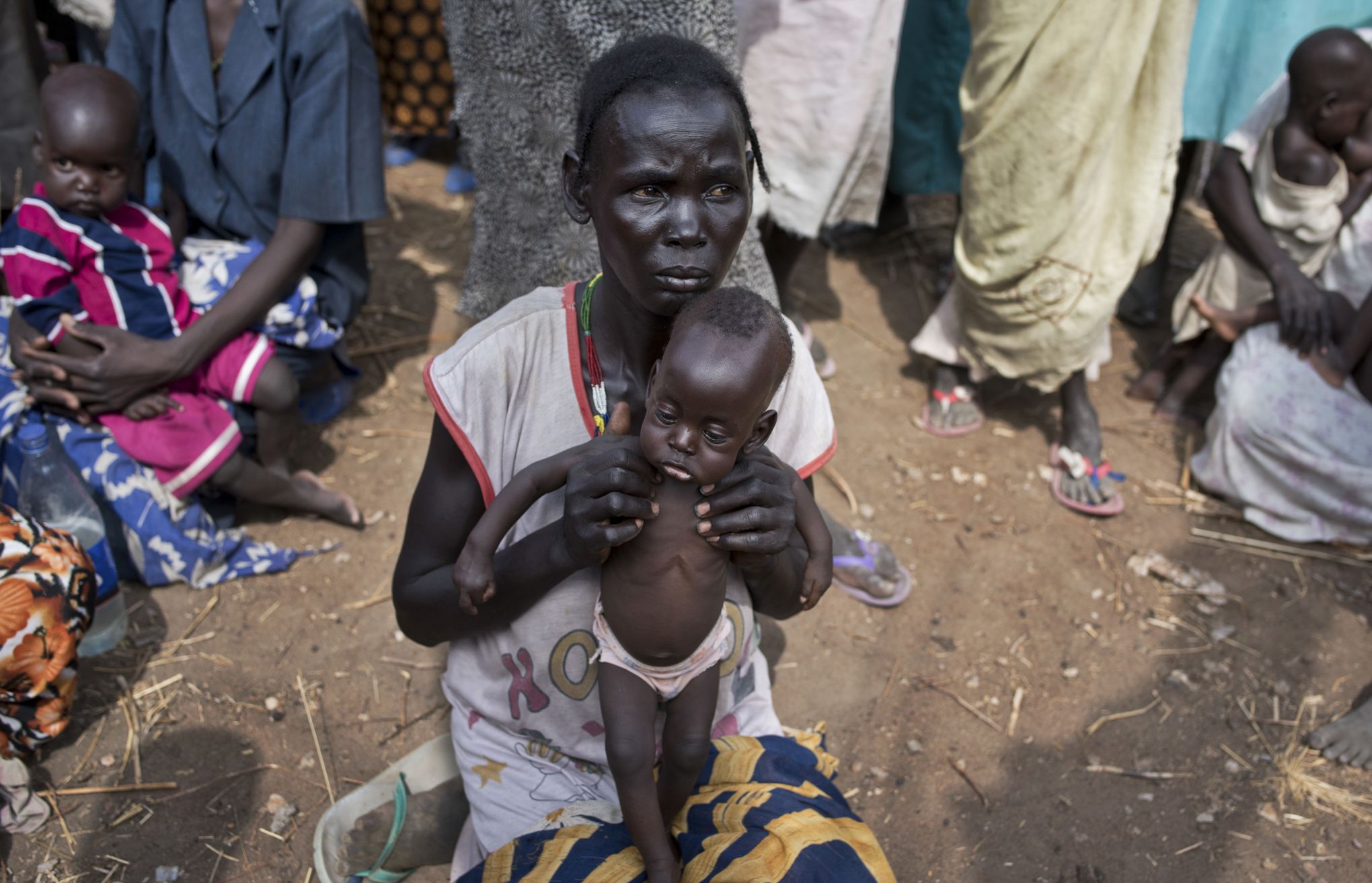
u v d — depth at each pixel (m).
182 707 2.83
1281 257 3.74
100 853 2.45
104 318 2.99
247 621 3.11
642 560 1.69
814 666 3.11
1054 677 3.12
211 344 3.09
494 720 2.03
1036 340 3.63
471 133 2.85
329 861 2.36
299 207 3.20
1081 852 2.63
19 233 2.85
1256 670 3.17
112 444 3.02
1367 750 2.88
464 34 2.68
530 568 1.79
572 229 2.78
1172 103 3.28
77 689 2.84
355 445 3.81
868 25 3.50
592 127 1.55
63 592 2.48
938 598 3.37
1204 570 3.54
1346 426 3.60
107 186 2.88
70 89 2.77
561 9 2.44
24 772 2.46
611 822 1.91
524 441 1.84
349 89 3.16
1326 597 3.46
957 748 2.89
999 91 3.35
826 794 1.95
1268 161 3.73
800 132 3.70
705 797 1.91
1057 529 3.68
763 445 1.91
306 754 2.74
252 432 3.33
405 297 4.61
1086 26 3.11
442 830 2.40
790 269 4.24
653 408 1.56
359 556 3.37
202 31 3.18
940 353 4.05
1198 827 2.71
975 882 2.55
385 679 2.96
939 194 5.86
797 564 2.03
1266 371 3.71
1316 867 2.62
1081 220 3.40
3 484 2.99
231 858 2.47
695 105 1.49
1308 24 4.02
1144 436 4.20
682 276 1.56
